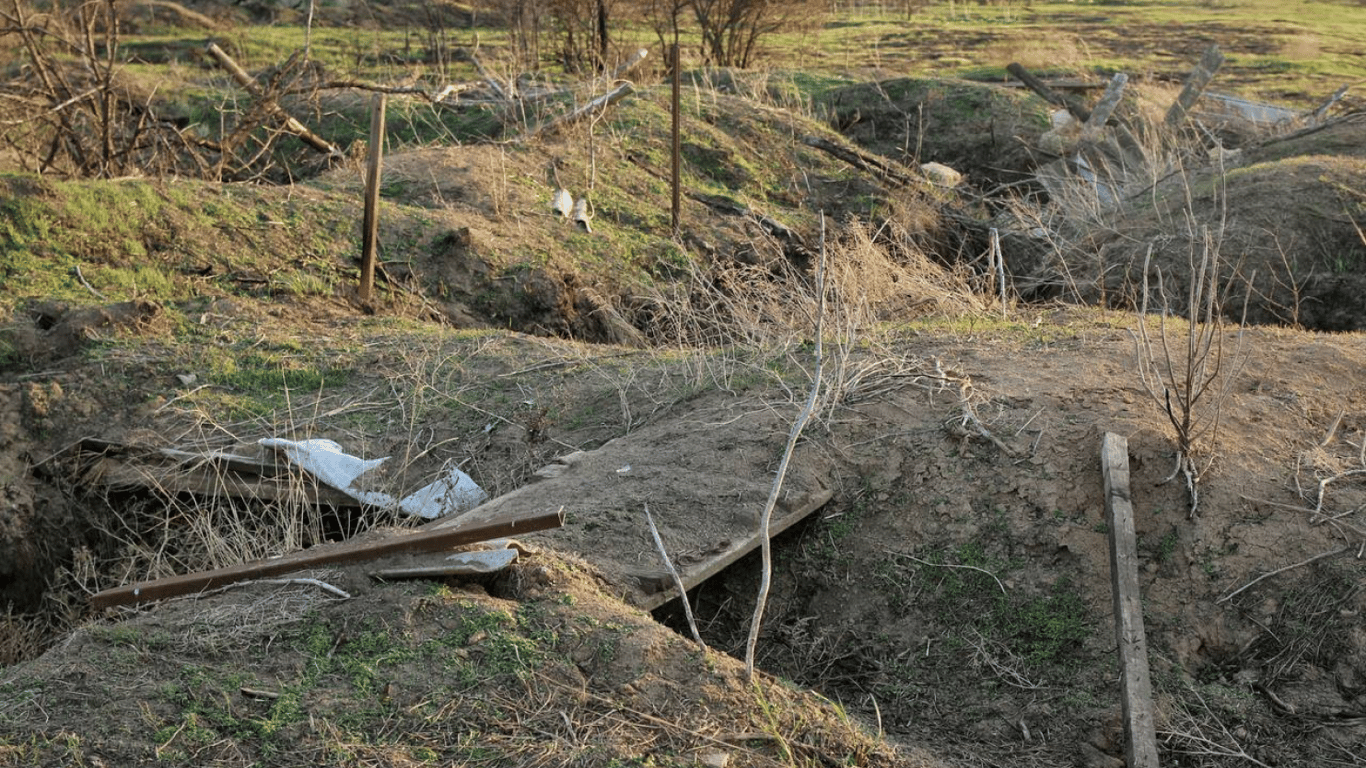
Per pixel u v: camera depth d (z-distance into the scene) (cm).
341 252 1016
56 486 698
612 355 801
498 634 436
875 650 512
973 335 712
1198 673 488
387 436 705
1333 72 2169
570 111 1459
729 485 559
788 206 1371
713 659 429
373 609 453
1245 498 527
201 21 2484
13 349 803
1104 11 3112
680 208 1269
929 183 1423
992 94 1744
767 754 396
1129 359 640
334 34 2439
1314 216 1125
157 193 1008
